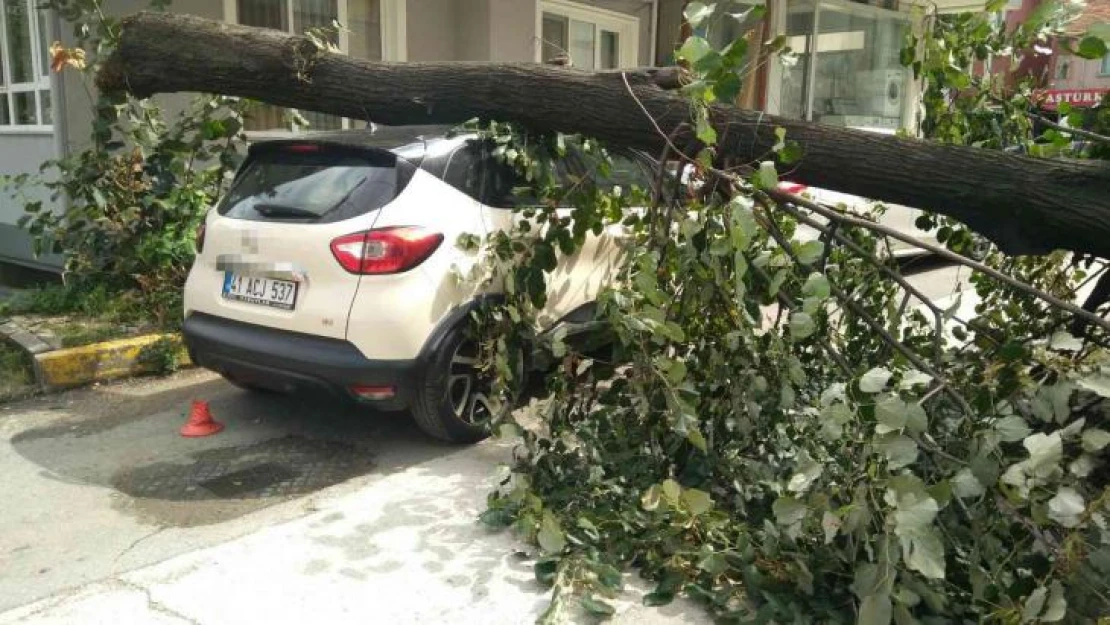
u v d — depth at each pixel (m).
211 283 4.70
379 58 9.45
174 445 4.75
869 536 2.81
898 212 8.52
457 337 4.45
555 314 4.97
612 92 3.92
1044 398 2.98
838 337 4.21
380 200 4.33
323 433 4.92
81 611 3.11
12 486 4.23
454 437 4.59
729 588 3.18
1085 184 3.26
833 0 13.70
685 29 10.89
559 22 11.02
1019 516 2.77
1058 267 4.46
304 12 8.75
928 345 4.10
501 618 3.08
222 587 3.26
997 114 4.60
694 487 3.73
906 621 2.62
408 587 3.27
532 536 3.49
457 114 4.48
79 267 6.68
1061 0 3.96
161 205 6.52
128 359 5.89
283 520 3.83
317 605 3.15
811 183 3.78
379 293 4.21
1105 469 3.46
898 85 15.34
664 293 3.68
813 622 2.95
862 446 2.95
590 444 3.89
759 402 3.67
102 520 3.87
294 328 4.35
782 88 13.22
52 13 7.17
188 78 5.03
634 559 3.43
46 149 8.22
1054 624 2.62
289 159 4.74
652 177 4.26
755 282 3.72
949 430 3.22
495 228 4.69
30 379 5.67
